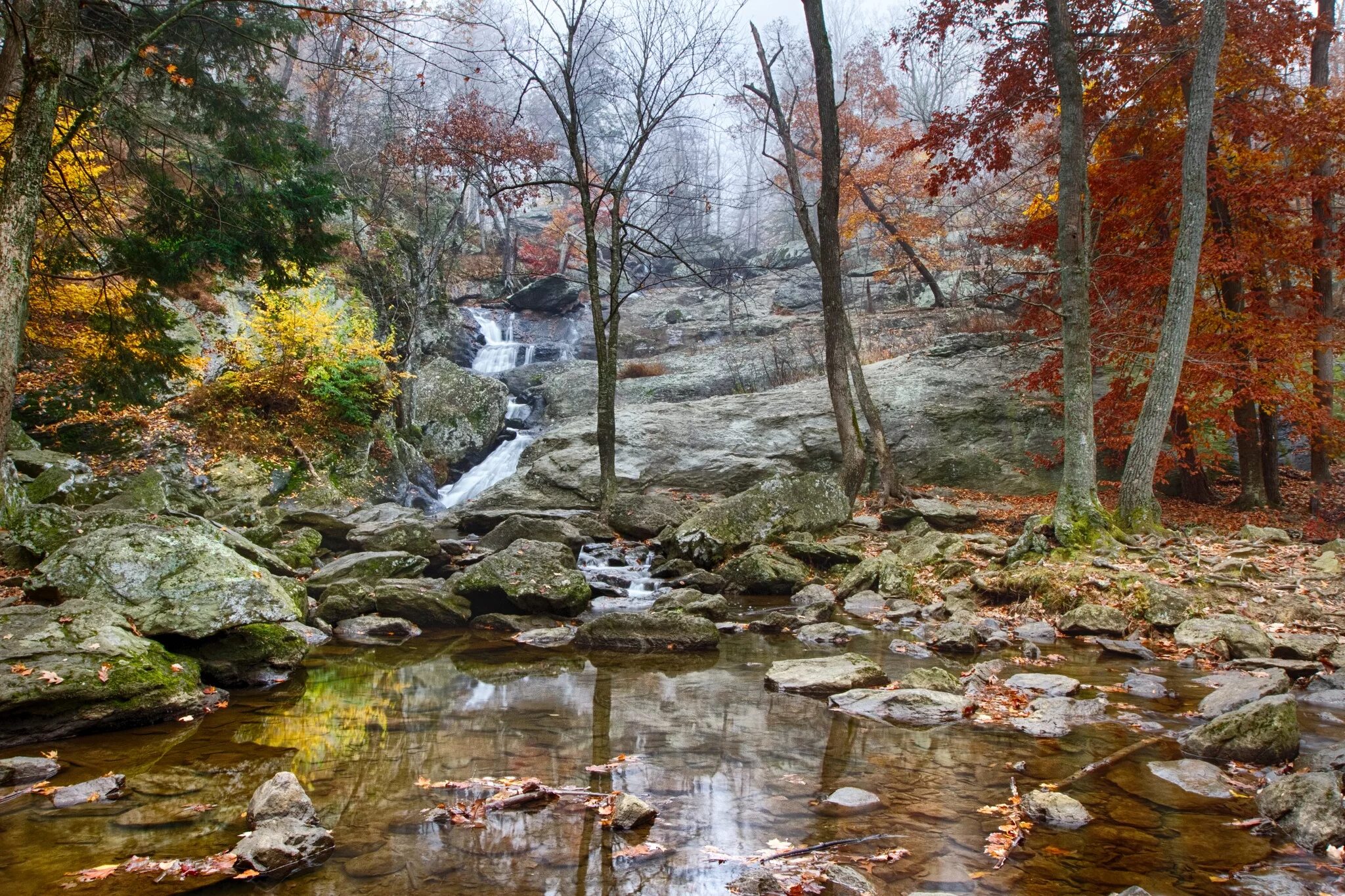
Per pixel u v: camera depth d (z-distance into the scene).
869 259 36.06
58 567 5.89
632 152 14.52
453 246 26.91
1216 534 12.38
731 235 50.28
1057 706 5.34
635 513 14.16
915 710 5.23
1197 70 10.91
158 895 2.83
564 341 32.19
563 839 3.37
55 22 6.62
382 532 11.08
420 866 3.10
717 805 3.75
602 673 6.57
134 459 13.78
